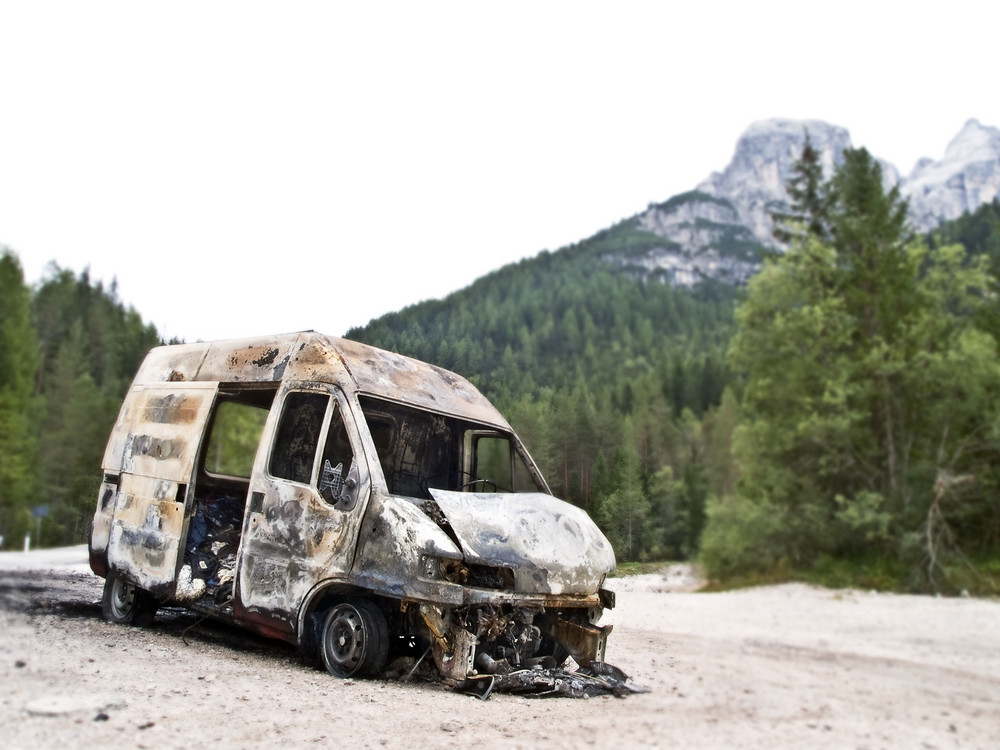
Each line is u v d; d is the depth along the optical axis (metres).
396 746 3.46
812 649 10.17
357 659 5.03
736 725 4.76
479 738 3.73
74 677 4.17
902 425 25.17
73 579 8.79
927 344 26.33
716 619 11.38
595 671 5.71
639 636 9.49
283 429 5.96
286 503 5.59
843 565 22.36
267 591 5.52
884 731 5.00
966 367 24.72
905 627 13.80
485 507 5.51
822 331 25.81
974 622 14.75
